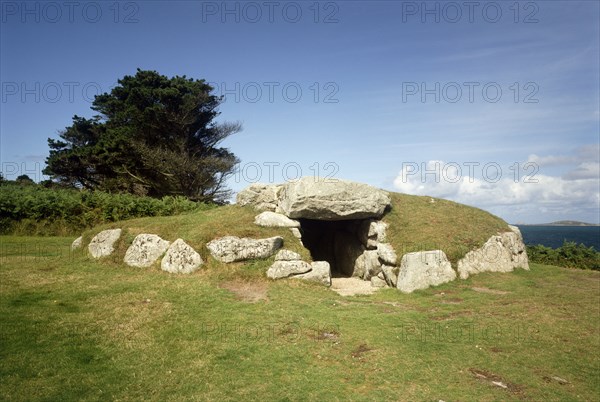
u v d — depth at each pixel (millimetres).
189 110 37281
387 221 17031
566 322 10055
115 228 16875
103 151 36031
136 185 38719
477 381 7168
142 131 37281
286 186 17094
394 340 8875
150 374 7281
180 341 8609
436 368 7625
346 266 17938
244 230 15172
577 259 19625
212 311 10461
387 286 14578
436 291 13273
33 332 8758
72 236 21906
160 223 16562
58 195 24781
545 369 7656
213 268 13914
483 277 14789
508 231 17453
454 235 16078
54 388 6703
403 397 6645
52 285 12430
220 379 7137
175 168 36750
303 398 6598
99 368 7438
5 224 21312
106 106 40844
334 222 19344
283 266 13742
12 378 6918
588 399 6641
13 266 14656
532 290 13391
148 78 38969
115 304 10789
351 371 7500
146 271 14312
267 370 7480
